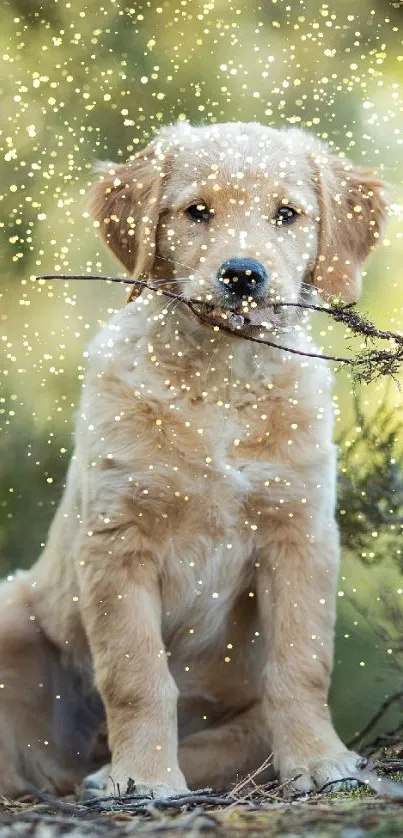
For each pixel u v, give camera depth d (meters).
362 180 5.07
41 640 4.99
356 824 2.94
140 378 4.49
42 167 7.50
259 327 4.23
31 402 7.34
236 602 4.68
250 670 4.74
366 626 6.20
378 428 5.64
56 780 4.87
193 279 4.27
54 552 4.98
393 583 5.99
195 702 4.82
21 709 4.91
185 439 4.44
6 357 7.34
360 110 7.75
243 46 7.86
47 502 7.16
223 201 4.50
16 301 7.41
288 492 4.45
